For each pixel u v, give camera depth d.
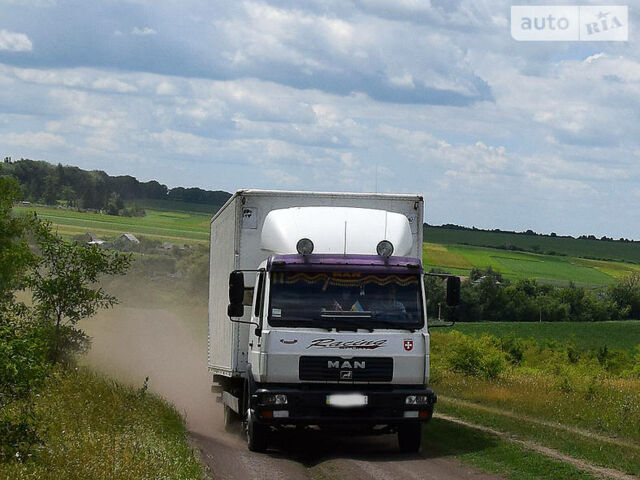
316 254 14.12
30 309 19.25
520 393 23.80
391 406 13.74
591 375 34.03
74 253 19.56
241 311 14.18
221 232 17.62
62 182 183.62
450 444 15.09
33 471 9.60
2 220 24.81
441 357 33.53
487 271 135.50
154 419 14.52
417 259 14.38
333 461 13.32
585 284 150.00
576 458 13.71
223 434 17.08
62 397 14.41
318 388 13.73
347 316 13.84
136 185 198.38
